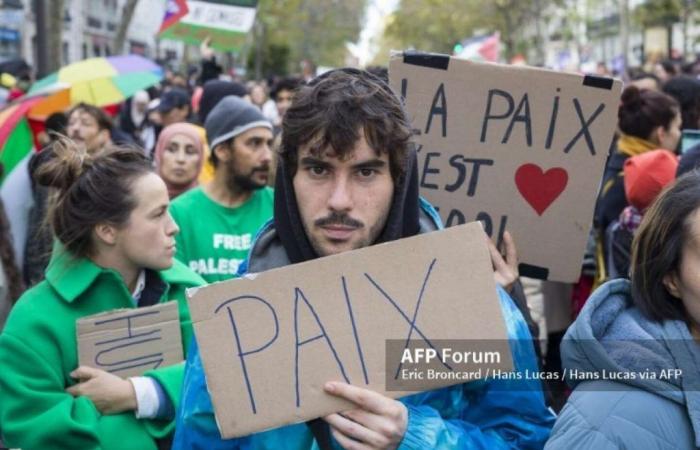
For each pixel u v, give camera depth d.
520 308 2.92
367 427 1.87
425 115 2.99
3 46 22.38
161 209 2.93
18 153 5.53
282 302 1.94
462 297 1.95
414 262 1.95
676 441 1.84
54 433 2.72
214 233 4.44
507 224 3.02
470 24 50.75
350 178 1.96
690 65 14.17
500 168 3.00
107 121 6.20
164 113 8.82
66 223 2.89
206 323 1.93
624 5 28.44
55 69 11.60
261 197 4.63
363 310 1.94
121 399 2.77
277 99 12.47
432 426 1.91
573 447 1.88
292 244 2.04
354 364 1.93
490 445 1.99
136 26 31.23
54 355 2.82
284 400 1.91
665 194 1.96
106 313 2.86
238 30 12.92
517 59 21.75
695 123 5.90
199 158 5.60
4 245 3.94
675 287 1.94
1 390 2.81
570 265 3.04
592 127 2.96
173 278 3.08
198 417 2.09
